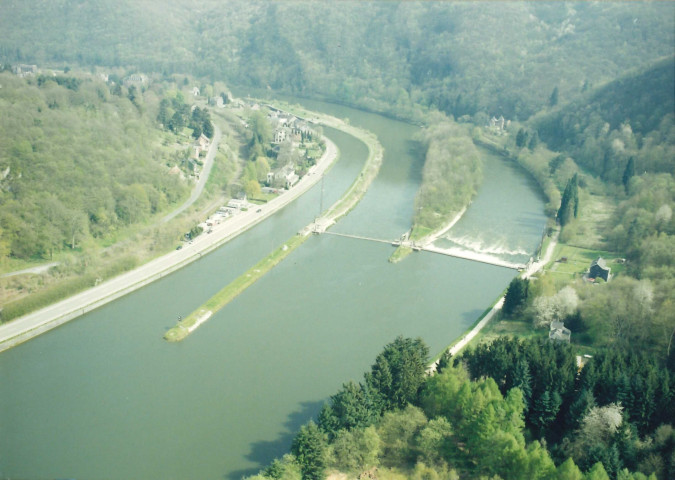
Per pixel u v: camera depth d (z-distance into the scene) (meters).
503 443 176.00
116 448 195.00
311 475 180.75
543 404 197.88
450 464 184.25
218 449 197.00
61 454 191.38
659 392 197.50
